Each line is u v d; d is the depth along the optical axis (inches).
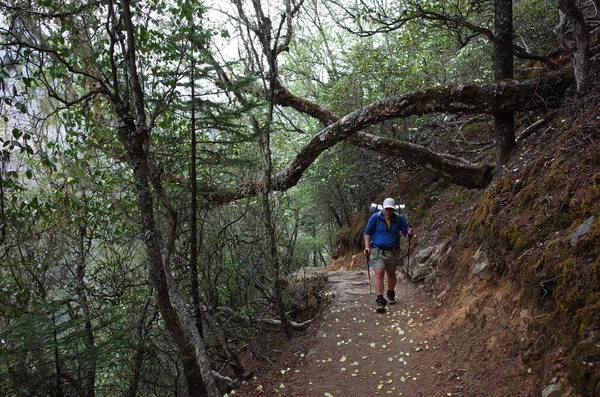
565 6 233.3
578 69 245.1
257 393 201.9
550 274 145.7
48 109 251.0
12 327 191.5
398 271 363.9
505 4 288.8
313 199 739.4
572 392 112.3
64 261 312.2
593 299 119.6
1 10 201.3
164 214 253.1
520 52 304.3
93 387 260.1
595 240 132.7
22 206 230.7
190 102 225.6
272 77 259.3
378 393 177.0
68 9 211.9
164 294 204.7
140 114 199.5
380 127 519.5
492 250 206.2
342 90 508.7
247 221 288.7
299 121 706.2
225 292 286.8
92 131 269.4
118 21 208.1
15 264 246.7
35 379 230.5
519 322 156.0
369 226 278.5
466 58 475.5
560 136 221.0
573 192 166.7
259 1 255.3
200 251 260.4
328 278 390.0
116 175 289.6
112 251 309.6
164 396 299.0
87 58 229.6
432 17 311.0
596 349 109.0
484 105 282.2
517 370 141.4
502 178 243.1
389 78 487.2
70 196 264.5
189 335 202.2
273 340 296.2
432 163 331.0
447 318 220.5
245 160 264.2
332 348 227.3
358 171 580.7
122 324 260.8
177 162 258.8
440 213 384.8
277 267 268.1
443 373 175.8
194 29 228.7
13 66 198.8
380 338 230.2
